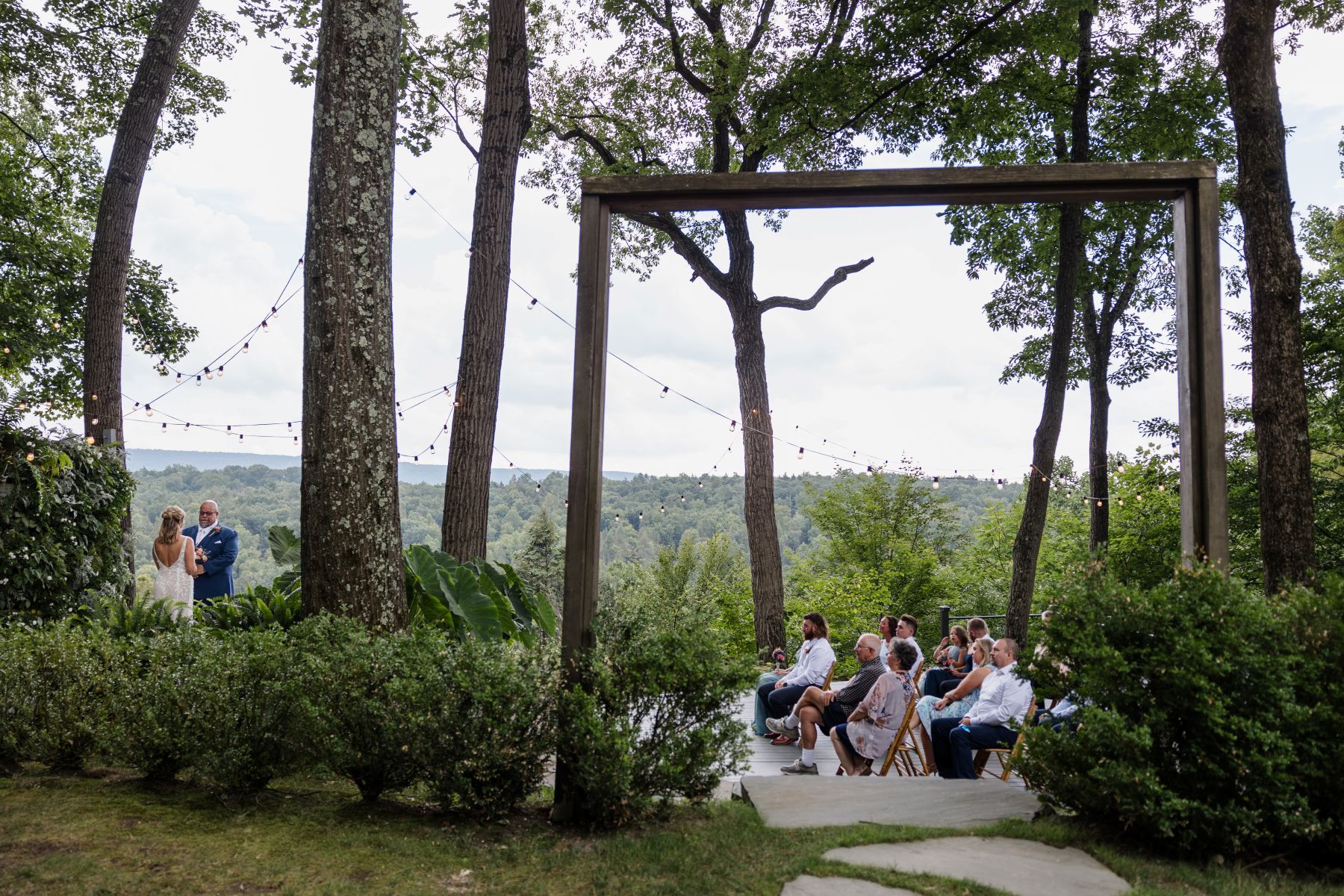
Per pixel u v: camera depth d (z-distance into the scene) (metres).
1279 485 6.74
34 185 17.89
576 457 4.25
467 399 9.08
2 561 6.40
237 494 53.66
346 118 5.35
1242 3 7.15
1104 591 3.81
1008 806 4.17
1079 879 3.21
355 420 5.18
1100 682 3.64
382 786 4.11
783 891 3.11
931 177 4.25
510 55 9.54
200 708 4.13
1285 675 3.47
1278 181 7.00
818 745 7.89
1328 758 3.45
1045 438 13.44
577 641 4.16
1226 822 3.39
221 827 3.69
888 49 13.84
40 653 4.48
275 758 4.20
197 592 8.33
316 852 3.44
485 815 3.89
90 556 7.34
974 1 13.41
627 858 3.45
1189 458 4.20
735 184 4.34
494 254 9.31
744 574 32.12
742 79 14.62
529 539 43.56
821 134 14.97
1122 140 14.77
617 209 4.55
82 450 7.38
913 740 6.39
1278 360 6.83
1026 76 13.93
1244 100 7.11
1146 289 16.22
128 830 3.60
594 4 16.38
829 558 28.28
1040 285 16.95
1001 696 5.68
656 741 3.96
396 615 5.21
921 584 26.69
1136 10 14.09
